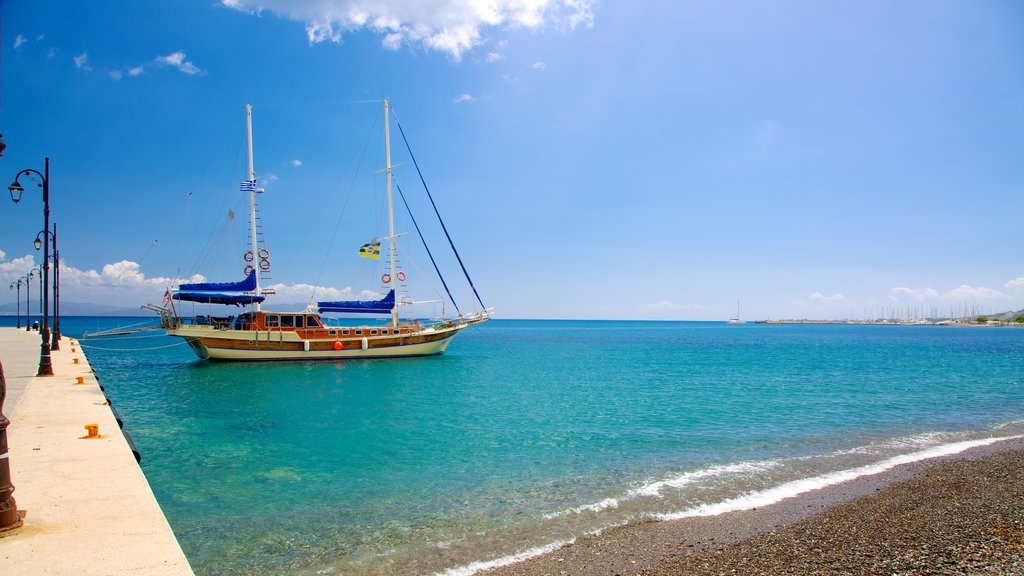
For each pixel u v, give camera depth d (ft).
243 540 30.04
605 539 30.09
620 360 163.43
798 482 40.45
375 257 141.18
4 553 18.10
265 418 66.33
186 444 52.49
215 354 126.31
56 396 53.36
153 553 18.54
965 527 31.19
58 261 123.03
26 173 69.31
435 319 152.56
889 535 30.19
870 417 66.64
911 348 236.02
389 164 144.56
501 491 38.52
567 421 64.49
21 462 29.66
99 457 30.83
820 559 27.07
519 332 498.69
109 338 285.64
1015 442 53.47
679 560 27.32
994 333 495.00
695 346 254.88
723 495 37.45
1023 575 24.84
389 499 36.86
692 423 63.00
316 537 30.50
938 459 46.93
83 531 20.25
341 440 54.54
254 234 130.82
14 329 250.78
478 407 74.90
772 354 193.88
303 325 132.36
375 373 117.80
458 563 27.30
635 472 43.09
